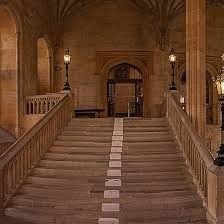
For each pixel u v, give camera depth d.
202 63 12.65
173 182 9.95
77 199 9.41
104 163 10.91
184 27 22.42
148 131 12.94
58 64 21.53
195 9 12.58
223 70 13.22
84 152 11.74
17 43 15.85
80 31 21.89
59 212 9.05
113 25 21.98
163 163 10.85
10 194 9.81
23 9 16.30
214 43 22.91
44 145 11.80
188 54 12.78
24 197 9.74
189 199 9.30
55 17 21.02
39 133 11.52
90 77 21.88
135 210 9.00
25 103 16.14
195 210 8.91
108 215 8.81
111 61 21.98
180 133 11.81
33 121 15.55
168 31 22.02
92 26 21.95
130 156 11.23
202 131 12.59
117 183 9.94
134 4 21.91
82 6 21.70
